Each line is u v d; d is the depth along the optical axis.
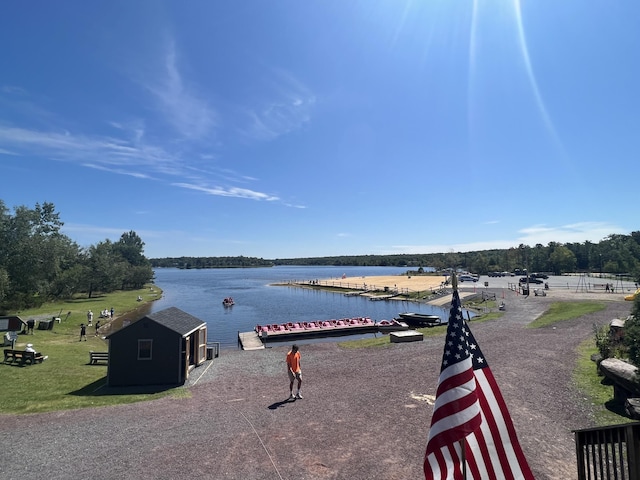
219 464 9.59
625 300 40.44
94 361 23.81
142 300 74.56
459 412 5.06
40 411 14.41
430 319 42.09
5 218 53.94
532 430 10.98
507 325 30.23
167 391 17.34
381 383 16.39
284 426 11.98
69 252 74.56
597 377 15.70
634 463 4.98
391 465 9.25
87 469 9.56
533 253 138.12
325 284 107.00
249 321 50.59
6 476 9.31
